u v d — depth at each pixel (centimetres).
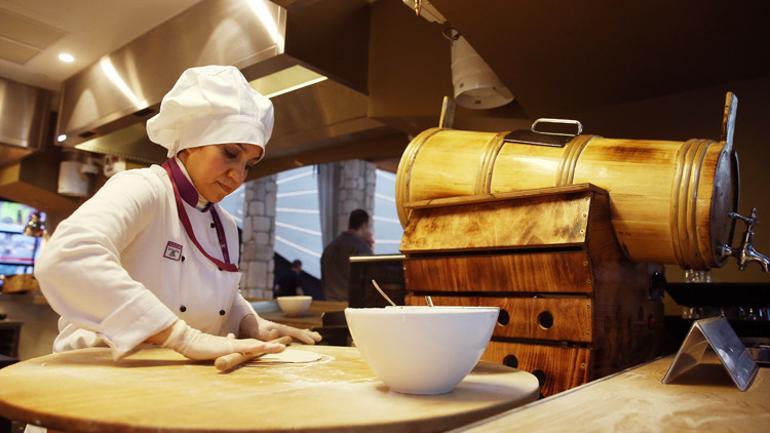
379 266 194
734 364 82
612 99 213
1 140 389
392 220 1002
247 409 57
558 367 111
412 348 65
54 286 92
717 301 138
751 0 139
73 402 59
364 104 282
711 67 180
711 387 78
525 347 117
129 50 310
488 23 166
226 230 139
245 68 242
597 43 169
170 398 62
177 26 276
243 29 241
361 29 280
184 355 89
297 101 311
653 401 68
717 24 152
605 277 115
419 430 55
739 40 160
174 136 124
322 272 420
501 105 233
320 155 390
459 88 219
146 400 60
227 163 121
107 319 89
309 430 50
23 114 399
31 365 86
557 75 193
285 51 225
